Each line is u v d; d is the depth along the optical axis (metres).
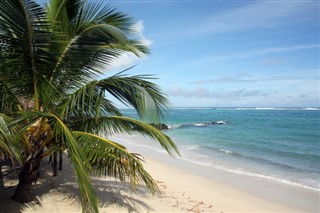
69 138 3.40
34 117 3.79
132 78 4.53
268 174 10.05
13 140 3.42
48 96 4.37
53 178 6.50
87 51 4.61
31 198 4.77
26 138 4.32
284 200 7.16
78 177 3.18
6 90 4.30
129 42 5.00
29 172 4.60
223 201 6.82
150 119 4.61
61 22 4.41
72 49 4.51
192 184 8.25
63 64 4.51
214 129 31.67
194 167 10.98
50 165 7.95
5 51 4.03
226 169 10.78
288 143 19.70
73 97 4.27
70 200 5.07
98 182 6.41
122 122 4.76
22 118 3.48
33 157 4.54
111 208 4.90
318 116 72.75
